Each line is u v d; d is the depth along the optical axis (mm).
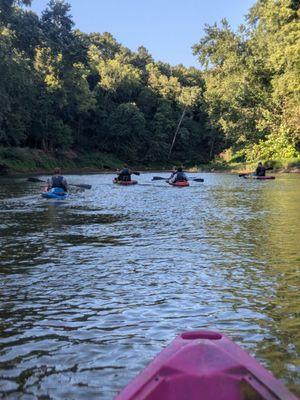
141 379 2629
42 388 3588
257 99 53531
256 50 49812
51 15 40719
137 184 28953
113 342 4406
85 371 3855
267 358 4035
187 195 20781
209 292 5895
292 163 48594
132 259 7707
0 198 18875
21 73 38125
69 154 63125
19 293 5895
